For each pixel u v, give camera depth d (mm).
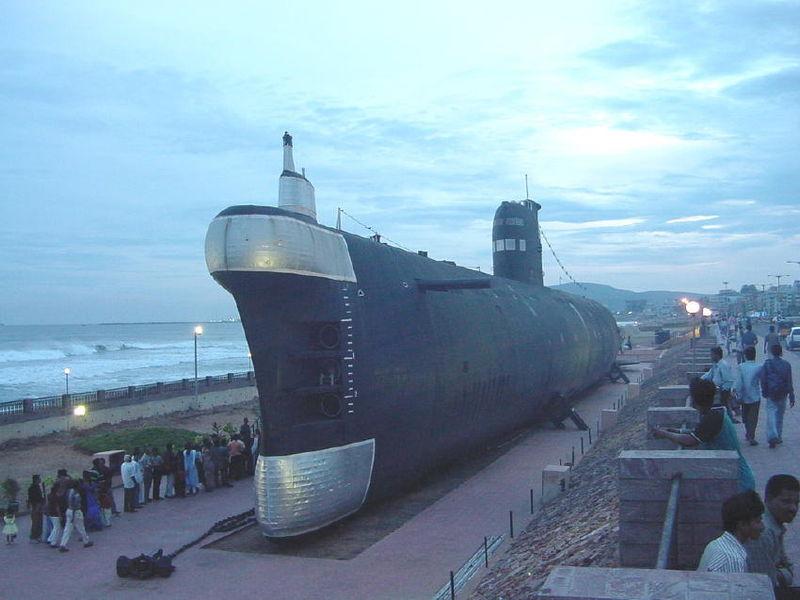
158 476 19141
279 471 13758
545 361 28109
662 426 11570
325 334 15047
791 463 11672
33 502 15859
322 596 11359
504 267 34094
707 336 55688
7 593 12148
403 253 19609
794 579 6734
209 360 133625
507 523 15086
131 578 12703
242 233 13477
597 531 10242
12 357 144000
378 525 15438
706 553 4551
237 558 13617
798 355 38625
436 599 10711
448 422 19172
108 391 37688
